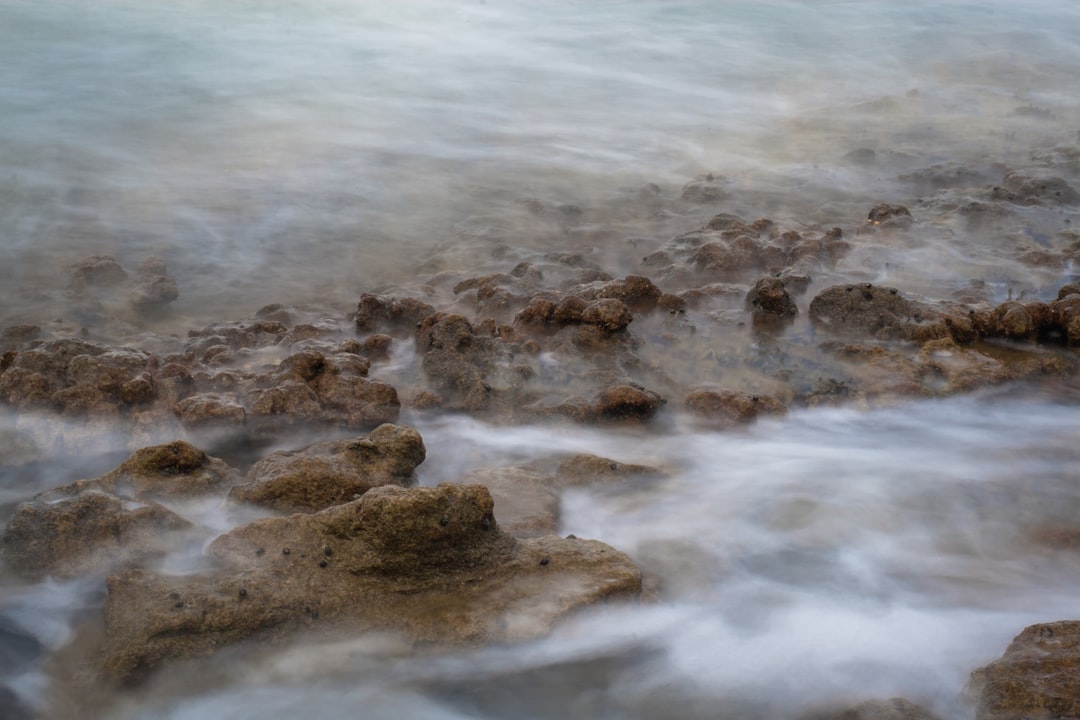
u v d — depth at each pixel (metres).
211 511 3.38
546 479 3.60
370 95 10.50
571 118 9.89
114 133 8.66
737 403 4.01
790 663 3.08
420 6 15.55
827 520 3.57
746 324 4.60
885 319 4.45
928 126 9.16
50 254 5.90
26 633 3.13
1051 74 11.88
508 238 6.14
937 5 16.03
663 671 3.06
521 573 3.12
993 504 3.66
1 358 4.11
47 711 2.89
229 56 11.81
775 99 10.94
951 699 2.94
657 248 5.88
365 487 3.40
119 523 3.21
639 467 3.69
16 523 3.19
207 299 5.45
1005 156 7.93
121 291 5.39
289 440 3.86
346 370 4.07
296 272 5.81
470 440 3.90
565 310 4.43
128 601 2.98
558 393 4.11
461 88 11.06
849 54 13.16
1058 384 4.25
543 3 16.27
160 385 3.91
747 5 16.20
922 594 3.29
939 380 4.19
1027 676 2.79
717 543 3.46
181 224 6.55
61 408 3.78
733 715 2.96
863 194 7.14
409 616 3.01
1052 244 5.61
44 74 10.43
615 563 3.16
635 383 4.11
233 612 2.95
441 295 5.23
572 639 3.04
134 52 11.59
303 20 14.11
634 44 13.64
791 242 5.55
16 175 7.41
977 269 5.26
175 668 2.91
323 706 2.94
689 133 9.30
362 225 6.60
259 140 8.66
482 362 4.13
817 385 4.17
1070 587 3.32
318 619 3.00
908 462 3.85
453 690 2.97
